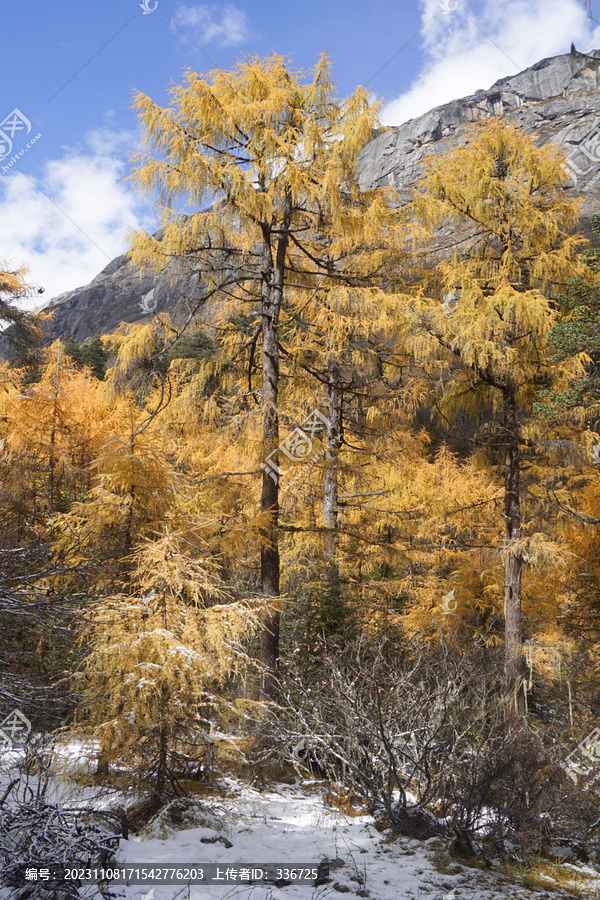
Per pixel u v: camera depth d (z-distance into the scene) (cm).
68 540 722
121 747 528
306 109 961
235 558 906
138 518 740
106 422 1038
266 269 1019
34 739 561
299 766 773
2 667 598
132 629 560
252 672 821
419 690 698
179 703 539
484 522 1365
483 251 1139
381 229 1020
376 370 1198
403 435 1242
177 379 1040
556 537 1245
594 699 1055
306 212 1003
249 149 934
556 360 1069
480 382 1173
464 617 1384
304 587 1160
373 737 664
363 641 870
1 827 388
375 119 936
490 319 1001
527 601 1346
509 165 1099
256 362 1095
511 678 1045
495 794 580
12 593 540
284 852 505
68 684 570
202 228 907
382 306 970
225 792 618
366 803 647
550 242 1086
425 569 1495
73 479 966
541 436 1148
